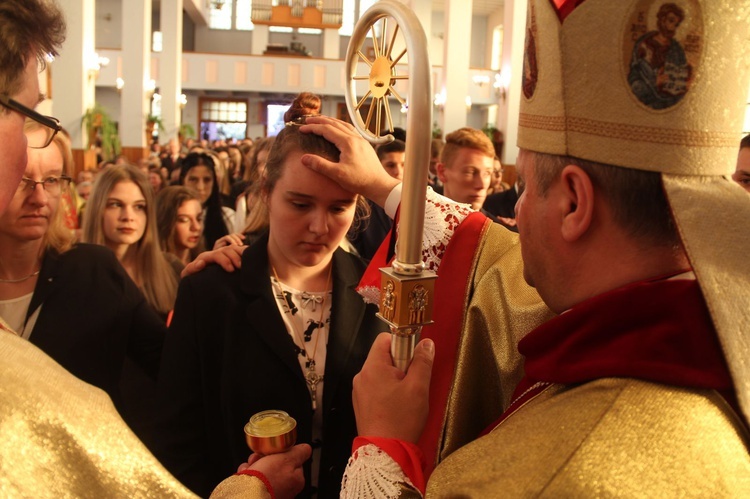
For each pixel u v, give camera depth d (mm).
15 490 526
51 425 566
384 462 743
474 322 978
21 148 683
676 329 592
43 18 683
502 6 18641
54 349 1442
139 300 1636
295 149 1131
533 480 539
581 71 636
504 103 11609
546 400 647
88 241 2230
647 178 624
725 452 552
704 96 608
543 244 711
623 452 537
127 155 12719
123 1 12516
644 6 602
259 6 19219
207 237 3420
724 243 593
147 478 604
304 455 955
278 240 1181
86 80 9836
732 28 611
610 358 608
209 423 1190
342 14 19422
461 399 951
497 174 5770
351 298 1237
